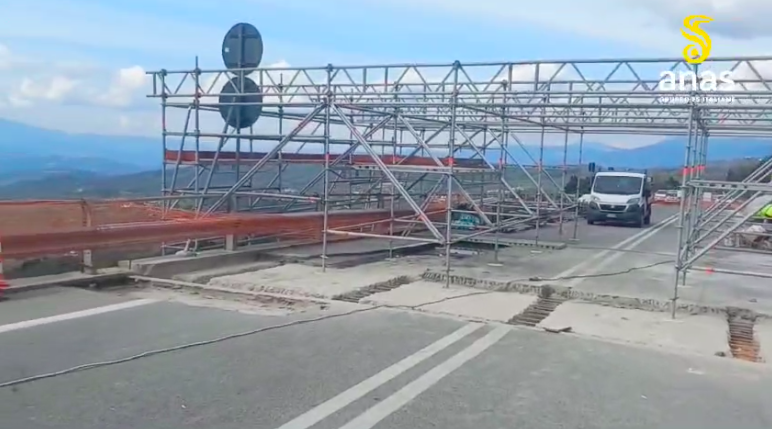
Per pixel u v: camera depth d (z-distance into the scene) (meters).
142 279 10.46
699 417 5.39
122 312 8.42
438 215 18.83
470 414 5.26
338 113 11.94
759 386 6.25
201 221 11.95
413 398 5.57
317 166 18.30
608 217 25.09
